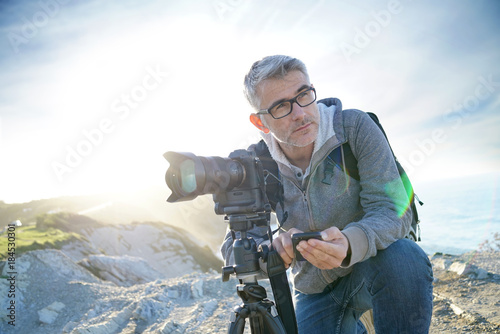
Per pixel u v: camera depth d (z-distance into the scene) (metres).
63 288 5.34
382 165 1.60
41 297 5.13
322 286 1.84
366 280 1.54
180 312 3.98
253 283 1.47
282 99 1.60
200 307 3.99
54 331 4.26
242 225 1.47
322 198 1.75
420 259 1.44
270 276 1.45
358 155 1.68
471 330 2.64
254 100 1.70
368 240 1.37
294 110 1.60
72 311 4.67
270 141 1.80
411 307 1.40
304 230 1.84
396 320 1.42
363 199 1.66
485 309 2.97
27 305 4.97
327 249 1.28
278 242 1.49
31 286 5.38
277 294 1.45
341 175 1.70
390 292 1.43
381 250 1.47
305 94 1.62
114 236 21.67
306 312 1.92
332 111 1.74
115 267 10.77
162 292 4.54
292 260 1.53
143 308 4.06
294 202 1.82
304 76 1.65
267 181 1.83
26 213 32.12
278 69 1.59
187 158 1.33
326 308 1.86
